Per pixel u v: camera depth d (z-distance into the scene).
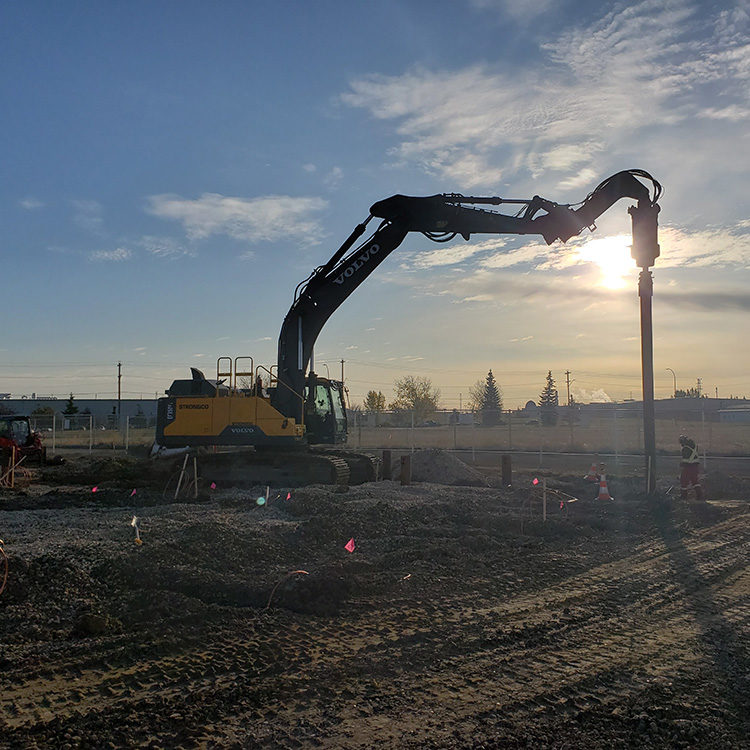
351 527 12.35
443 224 17.91
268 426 18.75
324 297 18.88
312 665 6.22
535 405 92.31
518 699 5.62
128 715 5.13
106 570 8.84
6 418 29.33
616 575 9.88
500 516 14.20
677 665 6.43
